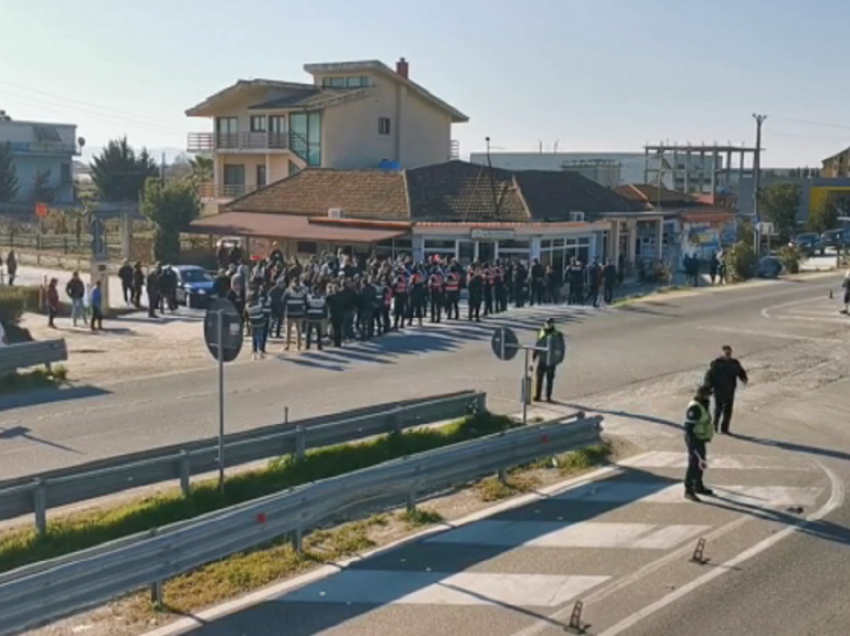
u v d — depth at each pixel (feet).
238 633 31.17
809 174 416.87
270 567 36.81
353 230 149.07
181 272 126.00
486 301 112.57
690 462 47.42
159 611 32.86
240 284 100.27
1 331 81.15
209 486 44.70
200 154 276.41
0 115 325.83
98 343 93.09
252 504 35.83
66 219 242.78
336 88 213.66
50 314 104.68
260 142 205.67
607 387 75.20
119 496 45.98
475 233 143.84
